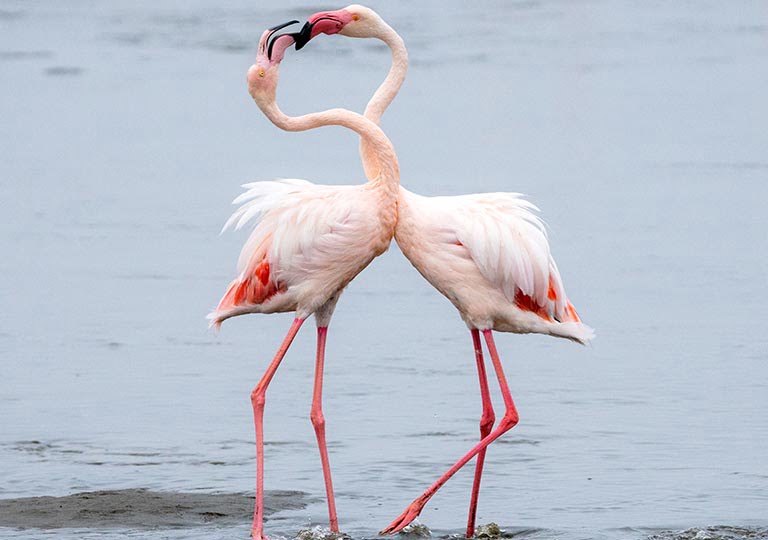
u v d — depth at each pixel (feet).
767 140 85.76
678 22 150.92
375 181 27.78
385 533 27.91
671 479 31.73
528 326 28.27
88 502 30.04
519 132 89.15
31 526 28.22
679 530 28.02
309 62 119.24
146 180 74.95
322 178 72.43
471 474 32.53
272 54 28.40
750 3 168.55
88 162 80.38
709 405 37.93
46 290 52.65
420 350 44.88
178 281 54.29
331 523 28.02
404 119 93.50
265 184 28.30
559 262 56.29
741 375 40.98
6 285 53.31
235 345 45.88
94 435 35.86
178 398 39.47
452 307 51.16
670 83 110.52
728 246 59.16
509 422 27.86
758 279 53.57
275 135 89.04
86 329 47.39
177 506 29.86
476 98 103.09
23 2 170.50
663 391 39.47
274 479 32.14
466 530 28.37
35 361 43.24
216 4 166.50
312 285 27.73
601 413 37.47
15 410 38.01
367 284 55.01
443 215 27.68
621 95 104.83
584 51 129.08
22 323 48.03
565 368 42.57
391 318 49.21
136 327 47.75
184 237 61.77
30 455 34.01
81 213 66.69
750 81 110.93
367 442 35.19
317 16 29.60
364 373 42.09
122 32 143.02
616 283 53.01
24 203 68.85
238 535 27.76
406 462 33.50
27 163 80.02
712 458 33.30
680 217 64.64
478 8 163.22
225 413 38.06
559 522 28.71
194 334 47.19
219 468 33.14
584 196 69.26
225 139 87.76
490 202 28.14
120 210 67.41
